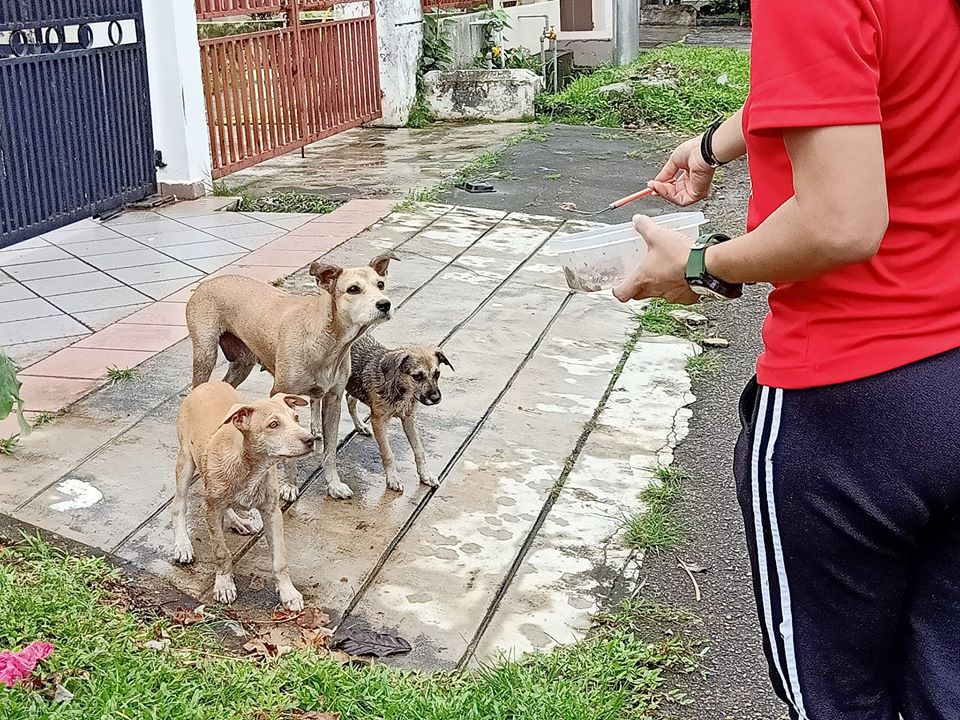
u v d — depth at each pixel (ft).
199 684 10.18
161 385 18.08
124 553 13.23
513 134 43.45
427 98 47.60
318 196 32.32
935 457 5.73
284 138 37.45
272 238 27.43
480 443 16.53
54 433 16.24
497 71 46.57
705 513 14.78
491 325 21.35
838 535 6.10
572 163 37.29
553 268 25.09
